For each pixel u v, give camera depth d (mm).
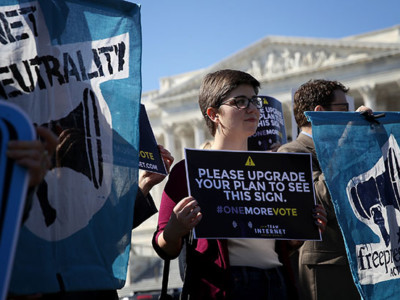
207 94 4633
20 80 3775
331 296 5023
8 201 2338
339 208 4816
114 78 4156
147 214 4910
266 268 4117
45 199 3625
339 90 5852
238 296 3947
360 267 4742
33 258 3486
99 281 3707
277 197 4293
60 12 4000
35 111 3771
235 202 4184
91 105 3998
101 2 4211
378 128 5266
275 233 4176
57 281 3529
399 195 5172
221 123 4539
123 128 4121
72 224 3697
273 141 6691
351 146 5074
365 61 60250
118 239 3893
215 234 4035
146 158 5250
